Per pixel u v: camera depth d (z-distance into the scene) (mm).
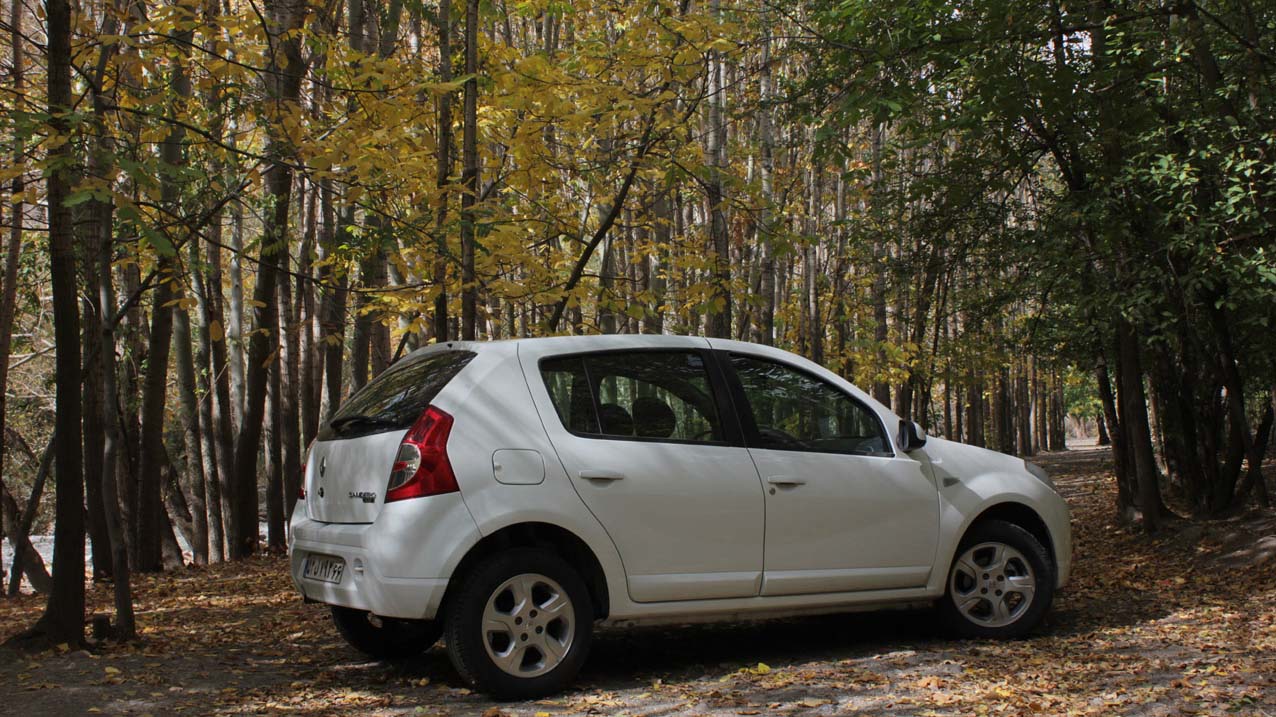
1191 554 9695
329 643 6387
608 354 5395
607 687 5066
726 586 5324
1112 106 9648
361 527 4883
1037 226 11266
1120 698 4695
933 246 12680
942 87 9797
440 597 4680
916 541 5844
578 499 4992
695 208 22078
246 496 13625
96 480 11305
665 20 8578
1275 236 8562
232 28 6742
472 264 7465
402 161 7074
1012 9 8805
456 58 9570
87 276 10547
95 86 6230
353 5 11906
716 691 4887
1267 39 9578
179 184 6609
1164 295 8945
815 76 10375
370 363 16031
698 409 5492
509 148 8500
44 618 5770
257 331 12547
